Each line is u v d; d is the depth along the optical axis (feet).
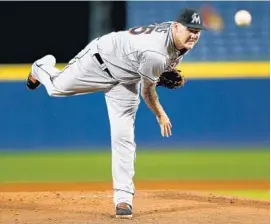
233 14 134.21
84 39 137.90
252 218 72.64
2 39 138.10
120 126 71.51
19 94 120.78
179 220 70.74
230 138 121.60
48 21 138.00
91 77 71.67
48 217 72.54
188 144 120.98
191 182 120.16
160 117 71.36
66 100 120.98
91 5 136.15
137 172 120.16
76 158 120.78
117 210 71.51
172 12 134.72
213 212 76.48
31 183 120.37
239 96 122.11
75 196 90.43
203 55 130.82
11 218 72.23
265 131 122.21
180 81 73.36
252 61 129.49
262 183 121.29
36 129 120.67
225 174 121.39
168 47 65.77
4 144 120.47
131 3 135.13
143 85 68.74
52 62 77.41
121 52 68.59
